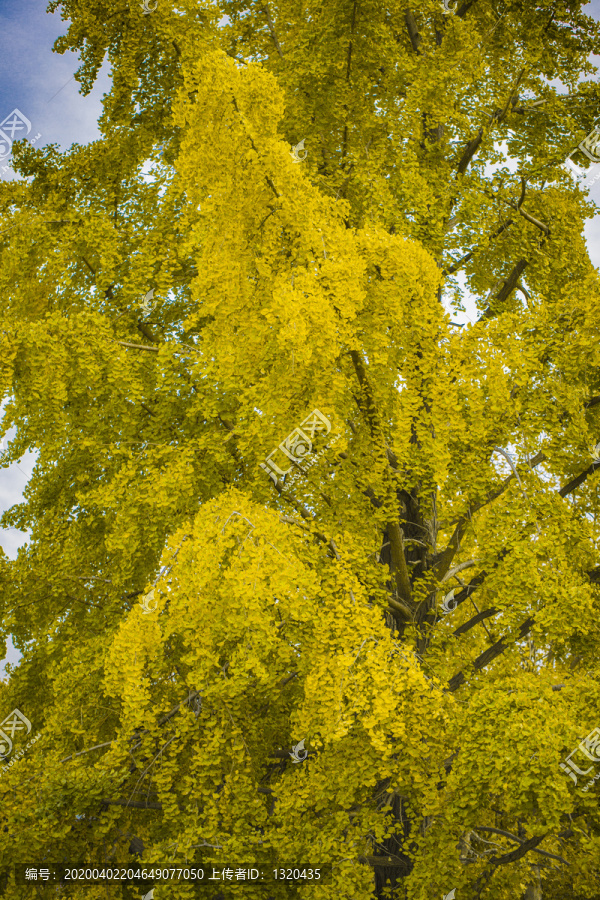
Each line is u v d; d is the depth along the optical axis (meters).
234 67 4.32
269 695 5.04
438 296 5.90
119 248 6.32
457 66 6.52
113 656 4.21
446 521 5.84
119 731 4.70
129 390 5.43
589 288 5.41
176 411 5.60
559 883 5.68
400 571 5.45
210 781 4.73
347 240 4.18
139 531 5.23
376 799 4.72
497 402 4.87
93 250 6.19
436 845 4.11
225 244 4.63
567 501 5.41
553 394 5.08
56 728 5.18
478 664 5.72
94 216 6.03
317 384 4.15
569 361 5.14
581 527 4.89
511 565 4.58
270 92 4.33
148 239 6.07
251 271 4.75
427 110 6.52
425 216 5.66
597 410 5.84
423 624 5.36
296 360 4.04
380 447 4.92
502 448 5.09
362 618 4.11
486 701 3.96
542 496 4.76
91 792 4.40
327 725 3.81
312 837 4.26
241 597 3.82
